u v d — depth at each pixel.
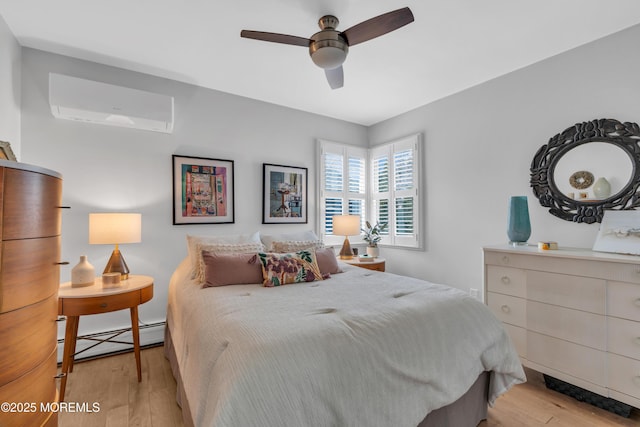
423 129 3.55
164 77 2.82
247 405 0.94
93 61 2.51
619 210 2.10
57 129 2.40
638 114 2.07
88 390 1.97
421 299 1.64
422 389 1.29
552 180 2.47
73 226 2.44
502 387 1.64
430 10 1.91
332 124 3.96
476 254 3.03
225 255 2.18
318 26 2.07
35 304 1.14
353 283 2.10
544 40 2.26
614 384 1.73
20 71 2.25
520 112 2.69
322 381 1.08
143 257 2.71
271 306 1.55
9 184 1.03
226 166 3.13
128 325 2.64
